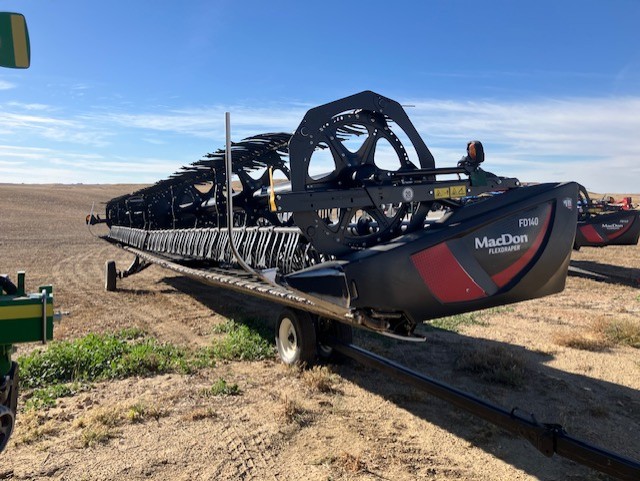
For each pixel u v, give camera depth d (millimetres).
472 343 7105
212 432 4293
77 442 4078
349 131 5160
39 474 3570
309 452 3951
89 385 5453
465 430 4367
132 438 4176
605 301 10164
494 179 4945
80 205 60000
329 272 3979
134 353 6348
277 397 5113
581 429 4352
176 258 10305
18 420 4465
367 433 4297
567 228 4660
